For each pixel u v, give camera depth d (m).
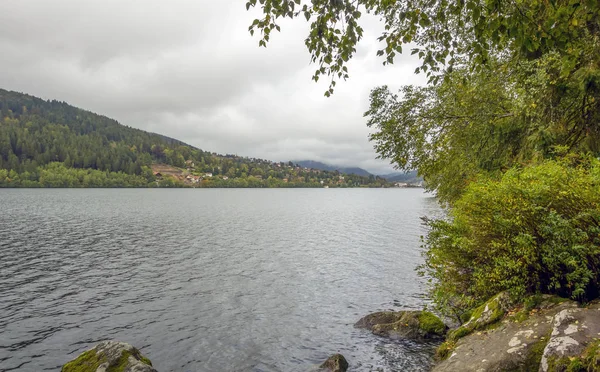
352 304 18.22
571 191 6.30
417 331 12.55
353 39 5.52
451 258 9.09
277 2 5.33
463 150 15.22
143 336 14.46
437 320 12.71
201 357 12.62
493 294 8.95
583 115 10.56
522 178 7.46
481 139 14.07
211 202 127.88
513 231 7.34
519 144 13.18
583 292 6.58
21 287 21.19
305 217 73.12
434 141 14.59
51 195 143.75
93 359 9.18
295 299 19.22
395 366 10.68
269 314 16.95
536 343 6.17
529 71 11.12
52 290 20.69
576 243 6.44
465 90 13.09
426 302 18.11
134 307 17.97
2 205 87.81
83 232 45.41
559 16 4.84
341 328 14.80
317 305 18.16
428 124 14.05
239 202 132.25
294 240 41.06
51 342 13.90
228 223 60.06
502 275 7.71
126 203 108.12
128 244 37.12
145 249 34.38
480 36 5.19
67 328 15.26
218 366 11.95
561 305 6.78
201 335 14.52
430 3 5.71
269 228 53.47
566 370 4.90
